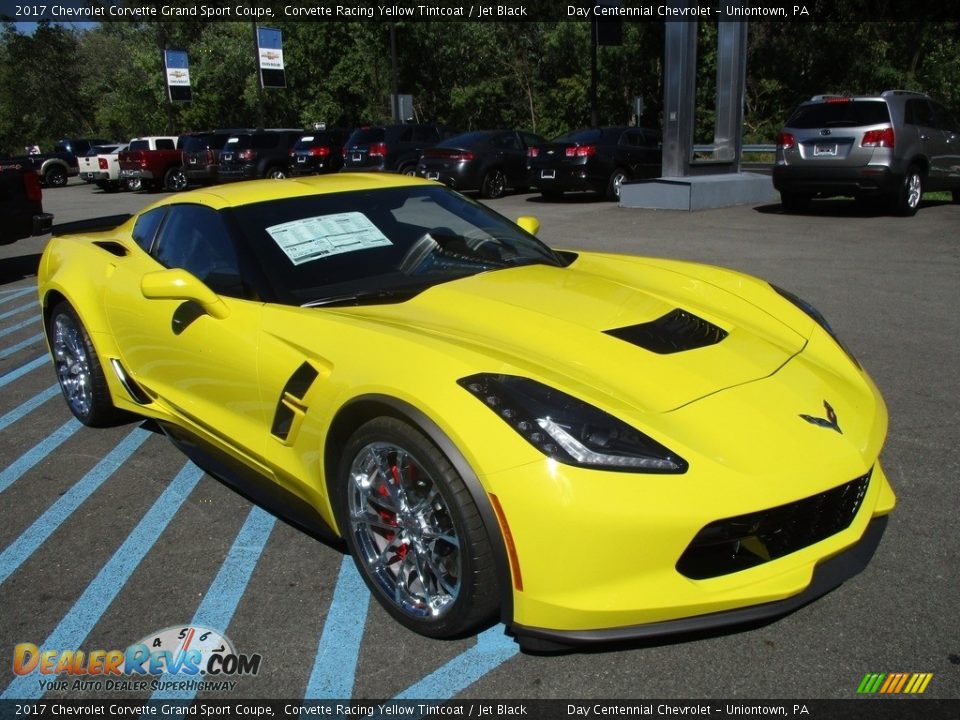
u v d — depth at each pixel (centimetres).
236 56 4266
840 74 3531
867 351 537
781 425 240
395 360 247
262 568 298
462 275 333
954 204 1388
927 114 1229
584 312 293
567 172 1658
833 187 1195
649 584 214
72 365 444
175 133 3994
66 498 361
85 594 286
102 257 416
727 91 1545
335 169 2431
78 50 5797
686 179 1427
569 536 210
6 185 958
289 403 281
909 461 365
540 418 221
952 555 287
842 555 241
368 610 270
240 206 351
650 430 223
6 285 933
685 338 283
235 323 309
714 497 212
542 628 219
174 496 360
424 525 244
